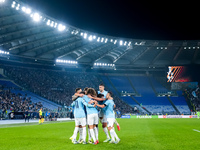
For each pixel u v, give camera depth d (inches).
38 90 2233.0
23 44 1818.4
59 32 1803.6
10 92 1862.7
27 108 1708.9
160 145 348.8
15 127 804.6
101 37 1987.0
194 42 2234.3
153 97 2888.8
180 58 2802.7
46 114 1562.5
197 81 2775.6
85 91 406.3
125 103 2738.7
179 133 558.9
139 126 847.1
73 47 2181.3
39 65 2613.2
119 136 487.2
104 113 396.2
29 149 313.0
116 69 3102.9
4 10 1346.0
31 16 1433.3
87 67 2928.2
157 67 3102.9
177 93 2925.7
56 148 319.9
